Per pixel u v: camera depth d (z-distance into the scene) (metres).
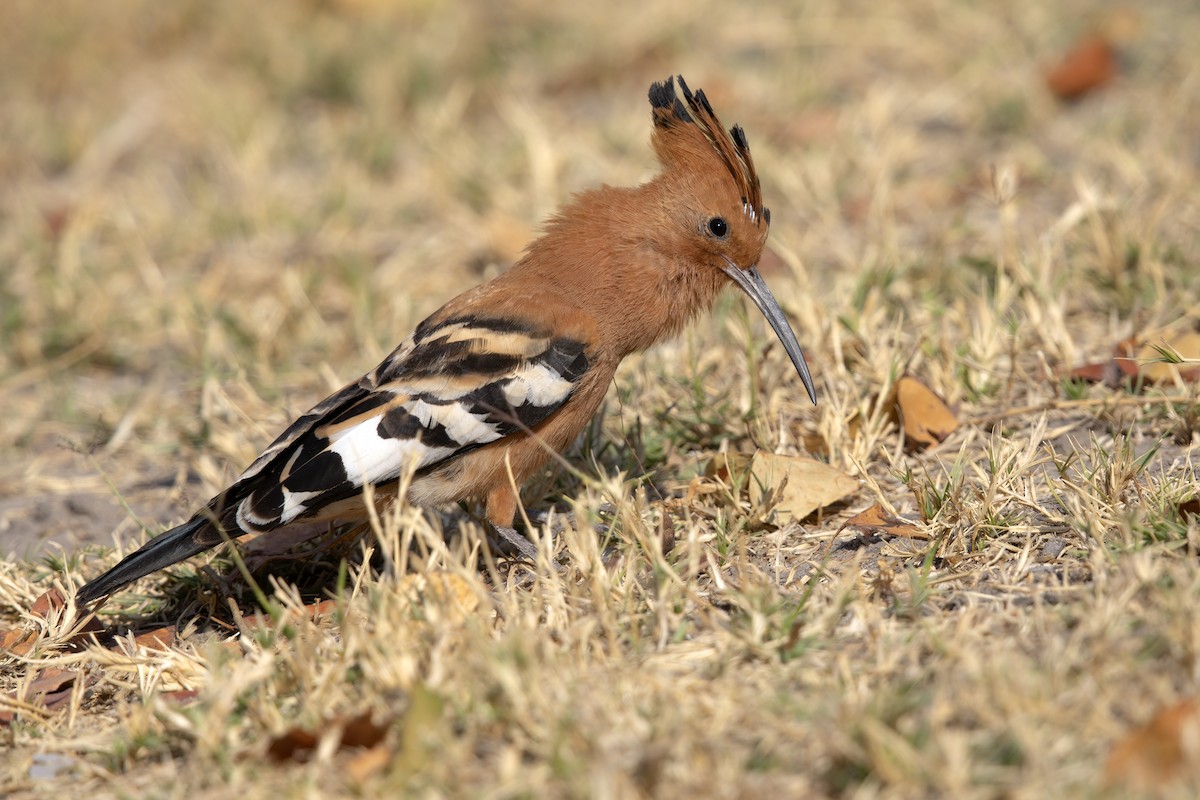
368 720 6.64
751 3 19.73
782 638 7.25
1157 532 7.89
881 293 11.96
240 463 10.99
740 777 6.15
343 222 15.63
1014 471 8.79
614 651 7.32
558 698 6.82
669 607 7.76
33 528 10.84
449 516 10.06
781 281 12.76
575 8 20.02
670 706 6.66
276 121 18.31
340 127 18.05
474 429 8.97
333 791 6.43
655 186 9.80
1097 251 12.12
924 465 9.61
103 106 19.42
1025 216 13.83
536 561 8.59
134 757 7.15
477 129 17.78
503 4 20.64
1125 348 10.62
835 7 19.31
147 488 11.34
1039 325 10.92
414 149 17.47
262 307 14.04
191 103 18.83
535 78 18.75
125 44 20.88
